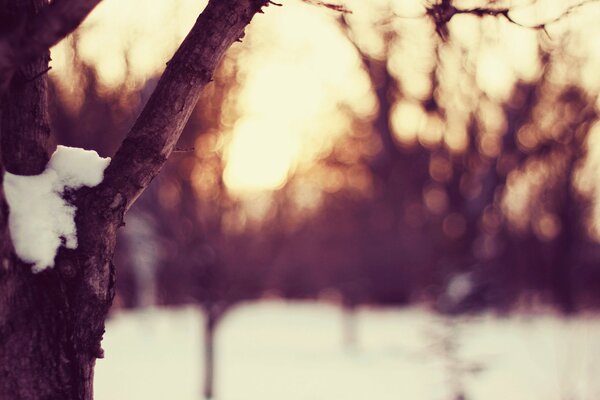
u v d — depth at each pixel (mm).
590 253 31031
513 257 31031
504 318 26953
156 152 3381
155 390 15258
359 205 36281
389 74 24484
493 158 21016
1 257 3072
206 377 14672
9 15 3059
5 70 2875
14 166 3361
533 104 21203
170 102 3338
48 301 3207
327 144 39000
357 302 27391
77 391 3252
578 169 27703
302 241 25703
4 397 3133
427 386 15320
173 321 31344
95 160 3443
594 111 22547
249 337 28844
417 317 35000
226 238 15664
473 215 17266
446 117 22891
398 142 34312
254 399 14438
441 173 25812
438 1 3939
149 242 24031
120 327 29812
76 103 20703
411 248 29781
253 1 3332
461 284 12242
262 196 17328
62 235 3254
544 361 17188
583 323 12625
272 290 24609
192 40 3340
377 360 21375
